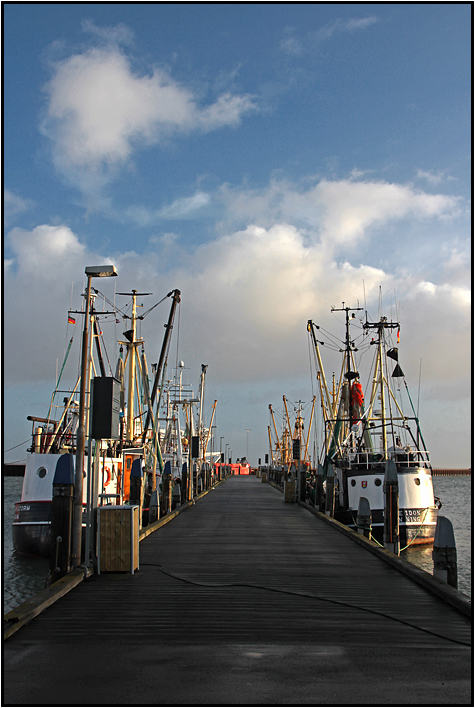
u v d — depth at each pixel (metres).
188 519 27.05
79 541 12.68
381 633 8.76
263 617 9.61
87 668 7.19
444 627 9.08
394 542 16.25
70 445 27.77
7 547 29.38
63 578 11.81
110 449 29.53
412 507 27.44
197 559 15.45
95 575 13.05
